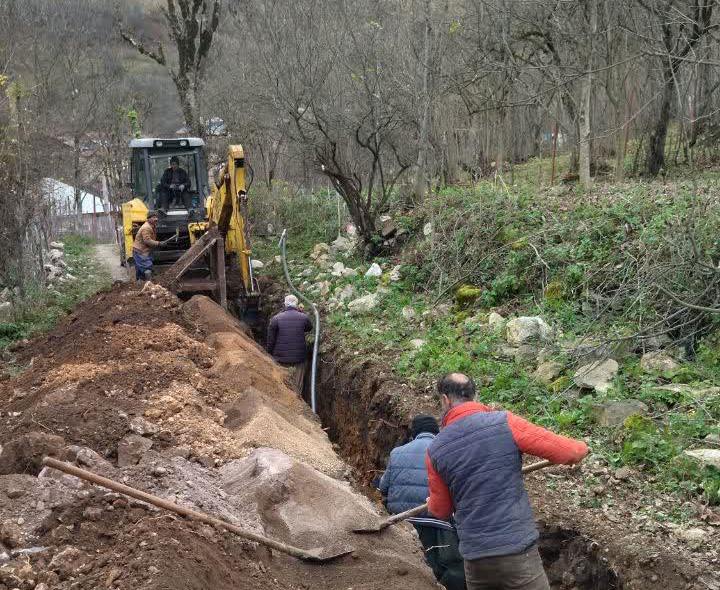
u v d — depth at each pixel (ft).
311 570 17.04
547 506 20.20
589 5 48.44
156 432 21.53
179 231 51.62
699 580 16.30
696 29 42.55
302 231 63.31
